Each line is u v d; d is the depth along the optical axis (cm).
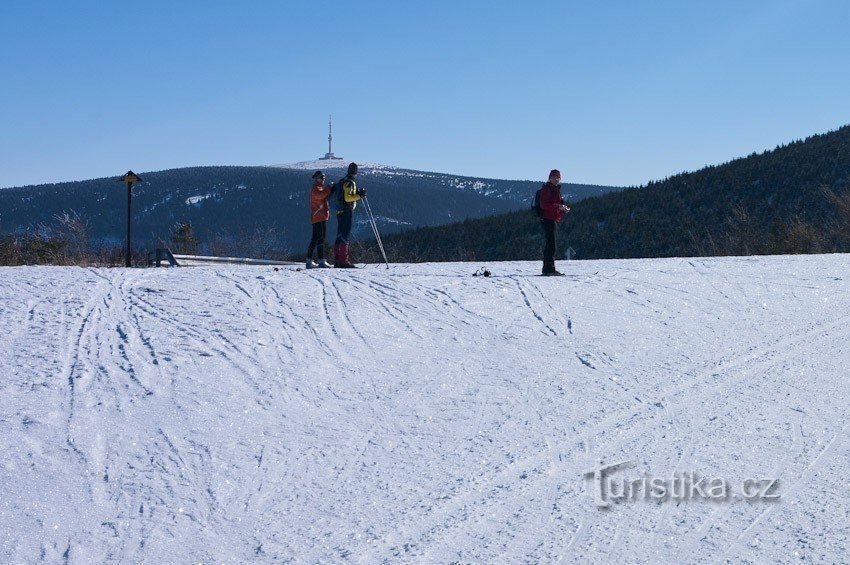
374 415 801
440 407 827
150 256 2139
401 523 584
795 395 888
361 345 998
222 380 850
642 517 587
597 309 1226
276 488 645
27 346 923
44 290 1170
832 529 562
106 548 553
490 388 888
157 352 916
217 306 1105
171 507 609
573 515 591
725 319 1224
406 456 708
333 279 1305
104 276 1285
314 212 1636
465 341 1047
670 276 1478
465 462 695
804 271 1574
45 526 575
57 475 643
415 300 1202
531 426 781
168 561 538
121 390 808
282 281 1271
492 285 1320
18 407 755
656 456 708
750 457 706
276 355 936
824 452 718
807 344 1105
